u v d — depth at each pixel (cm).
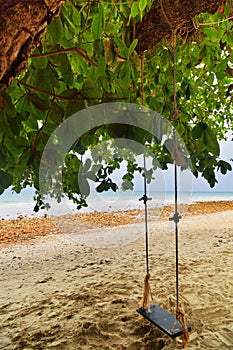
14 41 72
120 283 345
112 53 132
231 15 173
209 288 318
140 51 147
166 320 173
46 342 232
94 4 134
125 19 146
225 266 389
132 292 317
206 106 321
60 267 425
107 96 134
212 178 168
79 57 132
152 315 179
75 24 123
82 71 135
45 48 112
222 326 245
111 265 420
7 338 238
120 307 283
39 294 326
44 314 278
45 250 520
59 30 103
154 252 471
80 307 289
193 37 189
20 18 70
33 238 604
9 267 431
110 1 147
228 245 498
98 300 302
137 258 446
